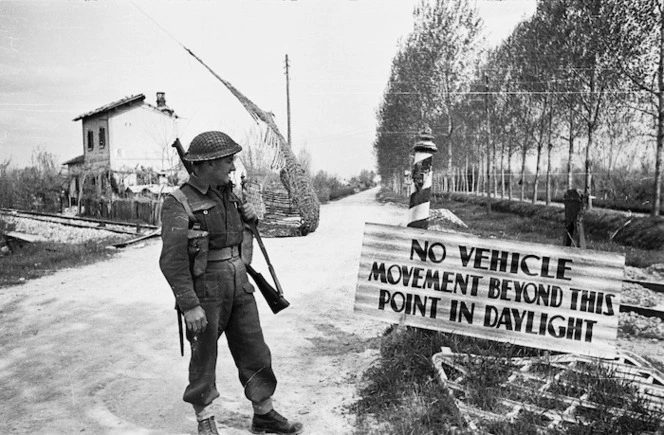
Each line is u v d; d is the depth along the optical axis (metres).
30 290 9.28
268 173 26.58
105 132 35.53
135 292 8.84
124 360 5.29
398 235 4.92
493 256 4.72
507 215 27.67
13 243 16.47
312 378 4.62
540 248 4.63
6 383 4.76
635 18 17.91
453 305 4.80
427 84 33.47
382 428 3.55
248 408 4.06
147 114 36.78
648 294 7.95
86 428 3.74
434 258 4.84
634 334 5.86
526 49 25.09
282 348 5.53
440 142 36.09
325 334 6.02
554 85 22.36
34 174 35.38
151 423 3.81
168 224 3.24
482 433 3.25
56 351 5.67
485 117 32.09
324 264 11.29
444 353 4.34
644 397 3.69
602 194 24.14
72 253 14.02
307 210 18.50
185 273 3.24
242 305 3.52
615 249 14.21
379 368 4.43
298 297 8.09
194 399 3.38
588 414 3.52
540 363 4.29
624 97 18.84
